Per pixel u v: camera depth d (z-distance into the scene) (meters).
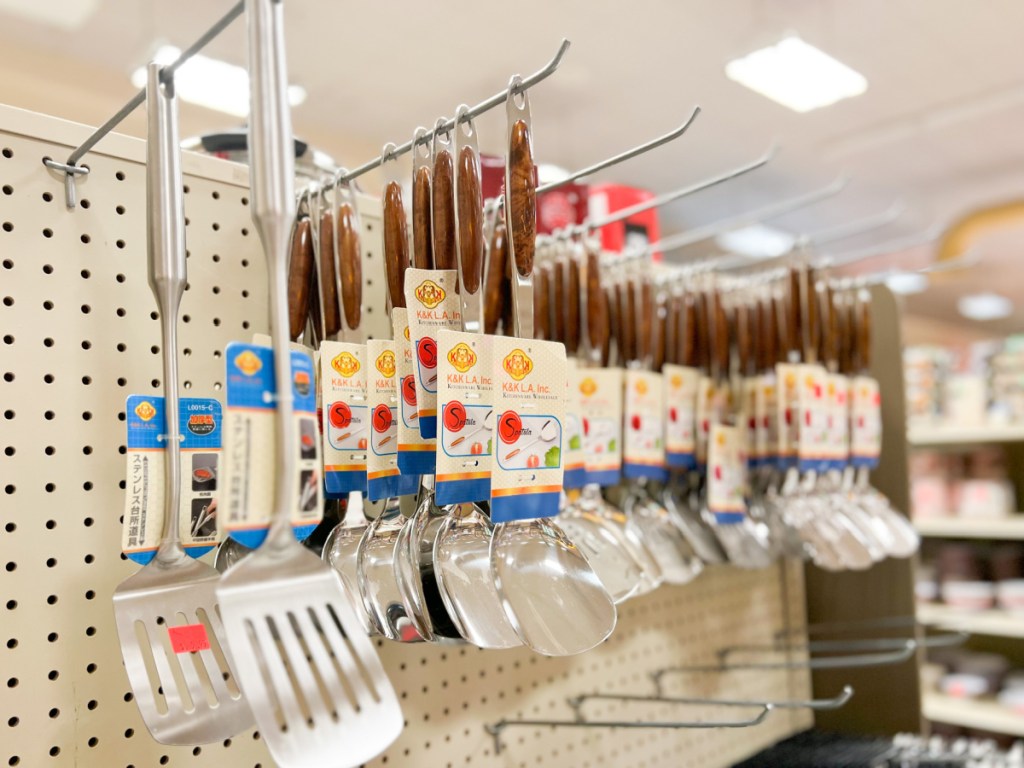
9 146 0.75
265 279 0.93
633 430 1.14
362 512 0.86
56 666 0.74
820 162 4.41
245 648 0.56
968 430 2.94
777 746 1.50
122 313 0.81
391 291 0.77
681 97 3.53
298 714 0.56
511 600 0.71
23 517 0.74
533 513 0.74
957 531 3.02
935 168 4.60
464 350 0.73
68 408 0.77
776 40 2.86
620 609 1.33
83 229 0.79
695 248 5.81
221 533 0.75
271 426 0.60
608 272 1.19
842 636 1.69
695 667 1.38
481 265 0.75
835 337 1.36
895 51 3.25
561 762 1.20
